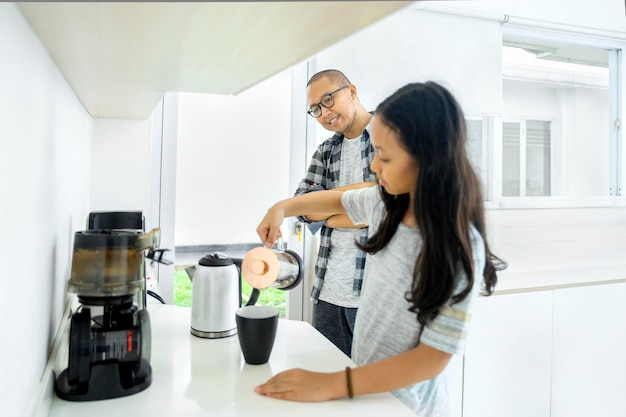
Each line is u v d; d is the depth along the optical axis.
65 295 1.01
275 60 0.69
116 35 0.58
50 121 0.76
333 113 1.73
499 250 2.11
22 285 0.59
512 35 2.57
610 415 2.07
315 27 0.52
